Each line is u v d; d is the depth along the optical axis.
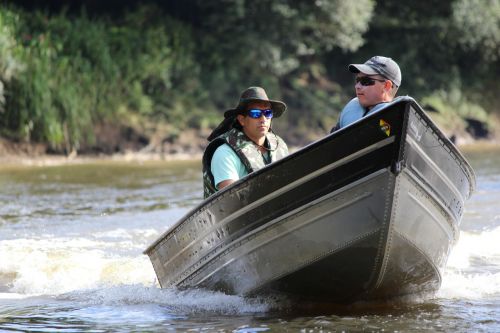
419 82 112.62
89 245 34.19
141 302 24.34
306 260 21.72
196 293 24.30
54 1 96.44
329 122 100.56
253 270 22.52
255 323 21.41
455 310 22.41
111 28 94.06
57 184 60.19
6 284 27.56
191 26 101.31
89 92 84.94
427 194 21.39
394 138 20.09
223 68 98.50
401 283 22.72
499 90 122.06
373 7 108.19
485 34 113.75
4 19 83.44
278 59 96.75
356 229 21.06
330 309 22.95
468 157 84.00
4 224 40.50
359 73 22.75
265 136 23.78
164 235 25.06
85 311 23.34
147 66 91.44
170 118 90.31
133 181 62.31
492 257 30.39
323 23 99.12
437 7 114.56
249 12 96.62
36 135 80.25
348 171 20.67
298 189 21.19
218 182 23.00
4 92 78.56
